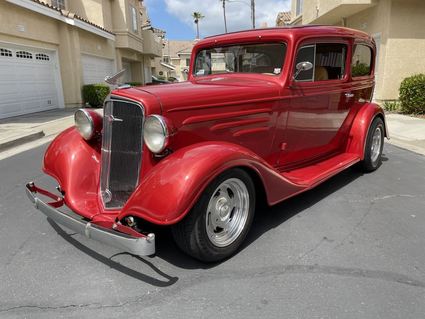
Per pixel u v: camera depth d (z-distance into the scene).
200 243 2.85
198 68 4.93
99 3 19.59
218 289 2.71
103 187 3.40
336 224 3.76
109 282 2.83
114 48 22.12
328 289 2.68
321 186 4.96
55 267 3.05
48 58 15.70
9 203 4.50
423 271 2.91
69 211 3.75
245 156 3.00
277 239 3.45
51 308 2.54
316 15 15.88
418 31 12.20
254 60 4.25
